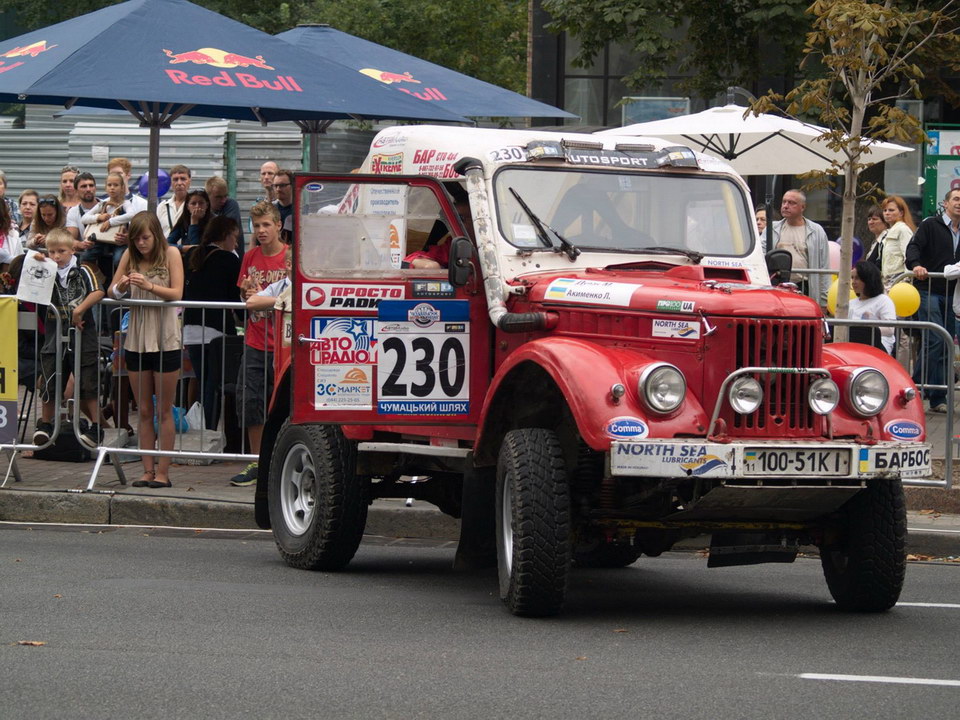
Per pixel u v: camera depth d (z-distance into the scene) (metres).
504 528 18.77
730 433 17.92
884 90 49.72
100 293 28.06
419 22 79.50
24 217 41.75
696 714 13.83
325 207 20.73
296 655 16.09
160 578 20.97
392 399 20.62
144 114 32.06
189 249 32.84
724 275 19.72
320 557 21.98
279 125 57.84
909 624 18.56
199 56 28.91
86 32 29.12
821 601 20.44
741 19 50.09
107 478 28.89
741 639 17.42
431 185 20.86
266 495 23.92
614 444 17.27
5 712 13.66
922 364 27.28
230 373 28.45
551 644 16.91
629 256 21.05
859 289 32.25
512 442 18.39
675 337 18.14
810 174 29.70
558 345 18.22
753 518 19.08
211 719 13.47
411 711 13.80
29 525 26.20
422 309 20.64
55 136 60.91
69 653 16.02
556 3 52.56
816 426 18.23
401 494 22.98
